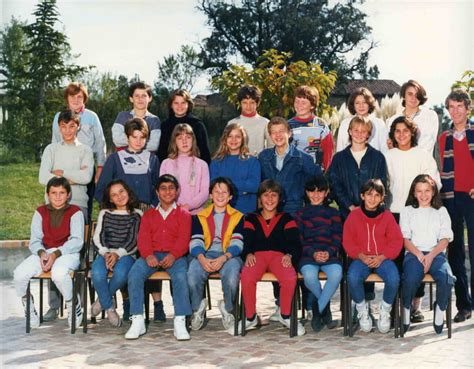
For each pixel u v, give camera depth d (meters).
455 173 5.49
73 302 5.11
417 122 5.71
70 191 5.50
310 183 5.30
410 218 5.23
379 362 4.30
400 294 5.02
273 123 5.37
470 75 7.89
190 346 4.71
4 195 11.21
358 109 5.70
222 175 5.54
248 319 5.05
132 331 4.93
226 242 5.28
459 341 4.82
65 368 4.19
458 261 5.49
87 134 6.05
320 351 4.57
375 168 5.36
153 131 5.90
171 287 5.52
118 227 5.32
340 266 5.06
